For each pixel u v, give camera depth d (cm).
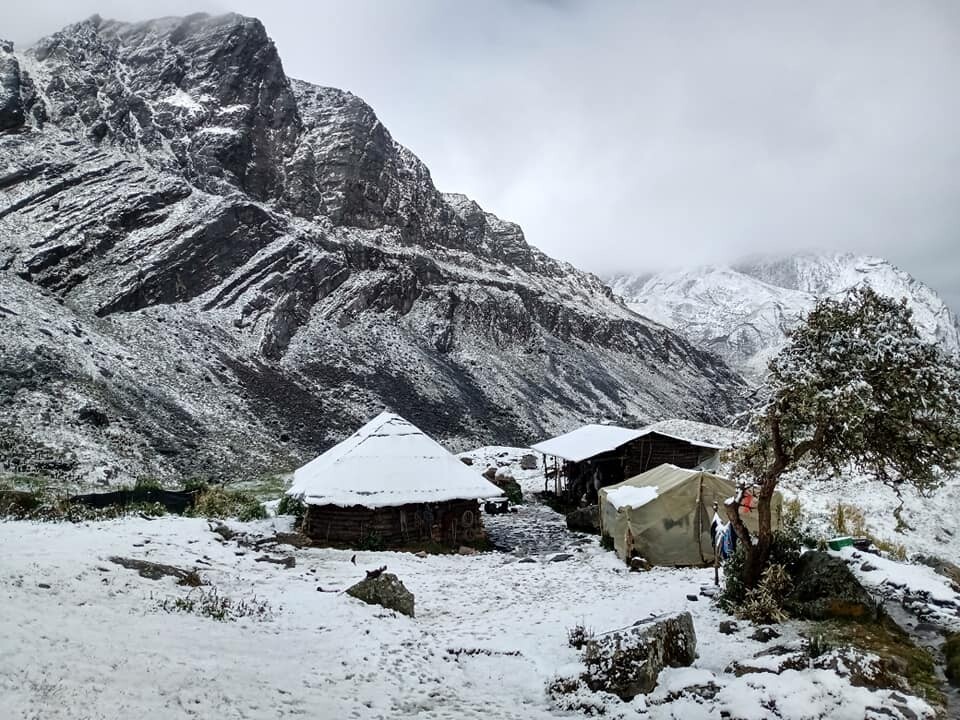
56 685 708
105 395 5456
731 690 880
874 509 2608
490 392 10506
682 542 2025
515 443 8912
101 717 659
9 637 812
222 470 5259
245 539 2175
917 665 1001
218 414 6347
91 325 6781
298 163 12125
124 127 10069
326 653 1070
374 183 13400
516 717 888
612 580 1814
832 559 1290
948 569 1659
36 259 7225
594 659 983
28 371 5188
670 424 5025
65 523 1942
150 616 1091
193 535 2011
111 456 4609
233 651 995
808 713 803
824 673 880
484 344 12356
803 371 1208
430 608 1534
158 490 3497
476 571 1994
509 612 1489
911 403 1174
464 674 1067
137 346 6838
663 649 994
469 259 15162
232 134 11194
